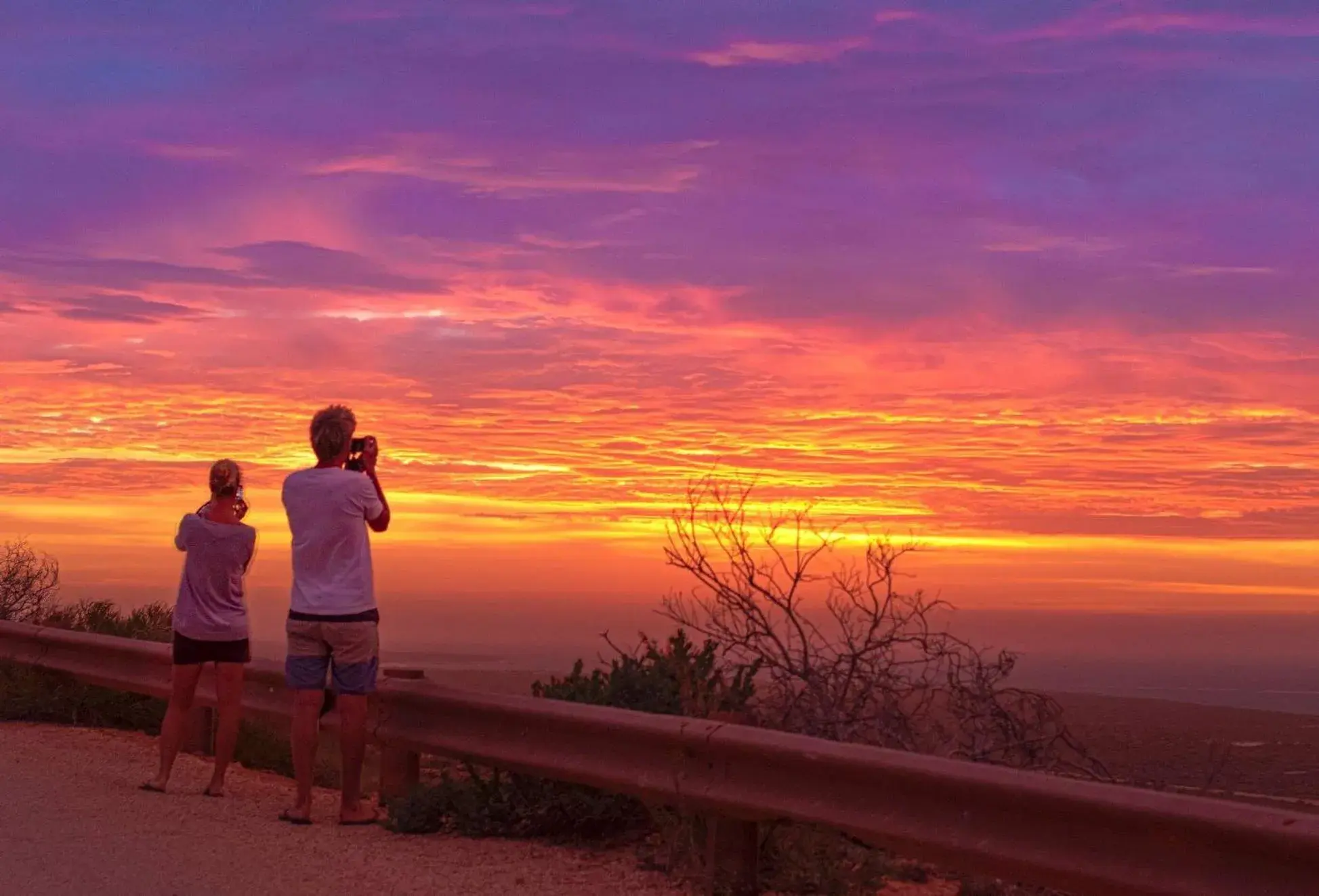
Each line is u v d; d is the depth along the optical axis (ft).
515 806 25.43
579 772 23.32
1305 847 14.43
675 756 21.89
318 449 27.58
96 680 38.75
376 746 28.94
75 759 33.47
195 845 23.67
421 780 33.19
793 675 26.27
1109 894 16.17
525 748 24.72
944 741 25.45
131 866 21.75
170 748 29.45
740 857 21.38
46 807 26.45
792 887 21.99
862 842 19.92
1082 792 16.61
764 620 26.32
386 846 24.43
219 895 20.13
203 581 29.27
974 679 25.61
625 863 23.35
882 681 25.84
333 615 26.53
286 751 35.40
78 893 19.97
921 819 18.48
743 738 20.75
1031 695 25.89
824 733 25.41
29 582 55.31
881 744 25.30
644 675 26.84
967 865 17.79
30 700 40.65
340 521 26.86
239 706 29.68
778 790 20.35
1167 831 15.79
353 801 26.81
